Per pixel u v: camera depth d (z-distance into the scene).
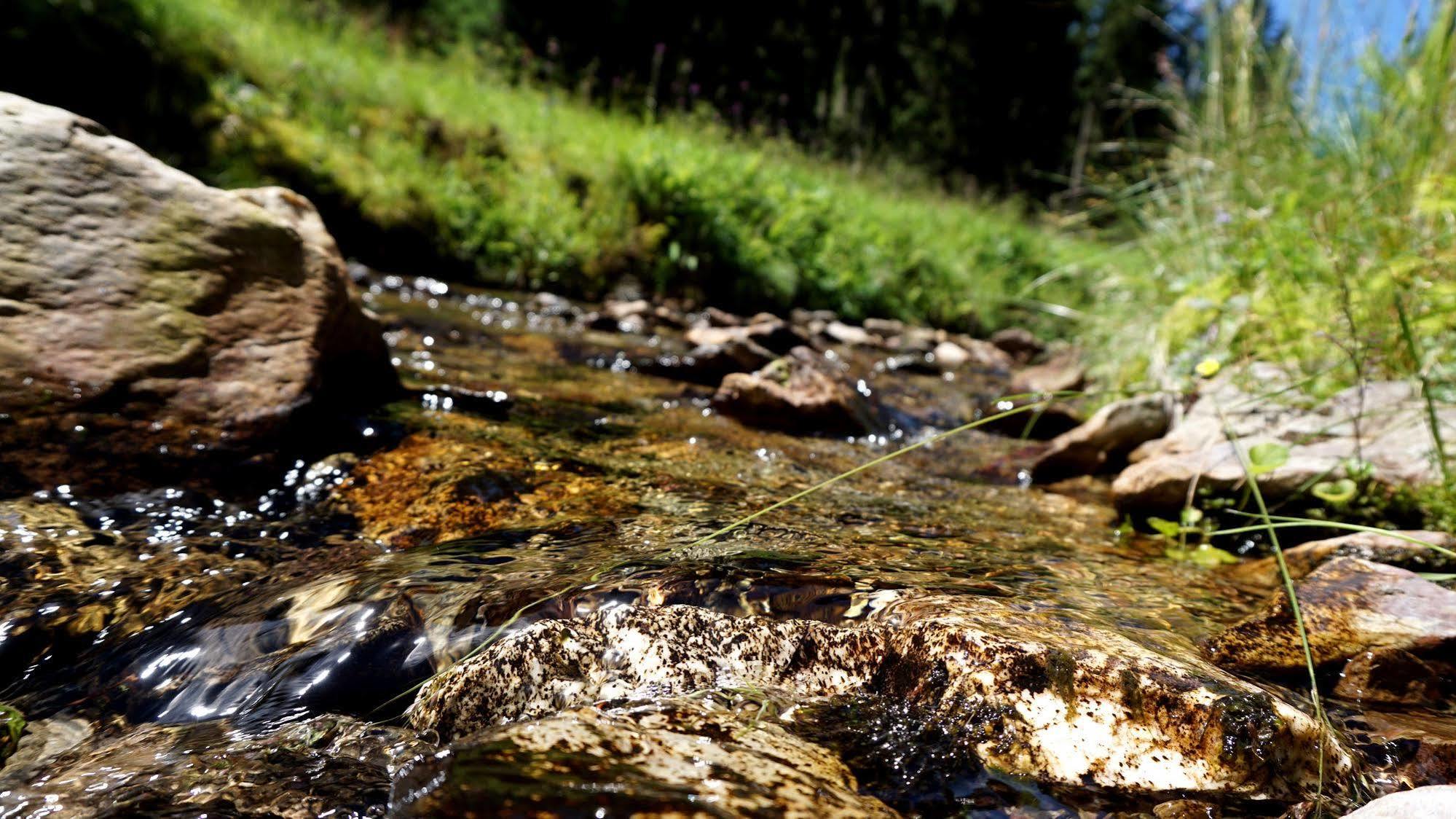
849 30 18.30
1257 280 3.71
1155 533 2.42
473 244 6.61
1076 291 8.28
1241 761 1.15
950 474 3.01
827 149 12.30
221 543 1.73
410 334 4.18
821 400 3.35
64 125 2.23
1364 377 2.97
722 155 9.44
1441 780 1.21
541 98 10.28
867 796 1.06
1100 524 2.48
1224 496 2.46
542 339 4.63
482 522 1.90
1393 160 3.56
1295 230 3.44
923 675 1.30
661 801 0.91
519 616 1.41
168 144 6.36
